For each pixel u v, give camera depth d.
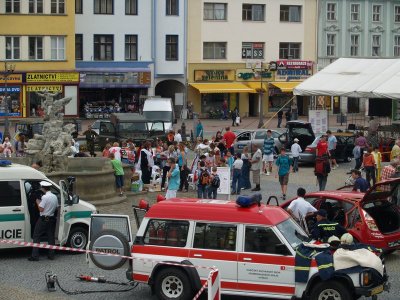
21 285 16.53
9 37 61.50
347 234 14.67
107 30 66.50
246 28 71.81
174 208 15.20
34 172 19.31
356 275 13.92
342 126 62.88
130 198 28.47
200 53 70.31
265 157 36.06
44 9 62.19
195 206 15.18
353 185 23.17
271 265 14.48
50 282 16.03
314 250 14.36
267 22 72.50
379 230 18.53
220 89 69.69
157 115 49.09
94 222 16.23
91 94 66.81
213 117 71.12
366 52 77.88
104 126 43.53
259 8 72.38
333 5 76.00
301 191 19.22
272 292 14.51
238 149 41.25
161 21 68.38
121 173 28.02
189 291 14.78
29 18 61.75
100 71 65.69
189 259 14.92
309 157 39.12
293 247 14.52
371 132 41.56
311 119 44.62
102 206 26.47
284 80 73.31
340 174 36.38
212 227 14.93
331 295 14.05
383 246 18.42
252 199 15.12
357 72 42.81
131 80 66.94
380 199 19.20
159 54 68.62
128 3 67.12
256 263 14.57
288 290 14.39
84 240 19.88
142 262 15.11
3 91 61.28
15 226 18.95
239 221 14.78
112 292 16.03
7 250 20.12
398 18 78.94
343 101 74.94
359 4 77.06
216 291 13.55
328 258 14.08
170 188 25.30
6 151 35.09
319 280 14.17
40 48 62.47
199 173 27.14
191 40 69.75
